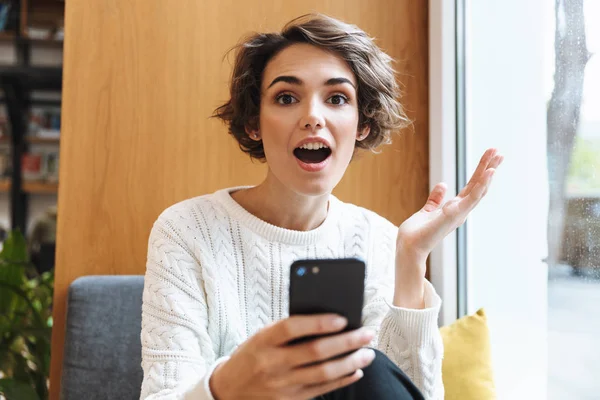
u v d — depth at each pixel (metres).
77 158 1.41
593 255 1.08
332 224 1.07
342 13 1.50
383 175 1.51
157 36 1.44
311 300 0.57
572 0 1.13
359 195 1.50
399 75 1.52
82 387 1.23
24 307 1.64
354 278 0.57
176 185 1.44
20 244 1.58
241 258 1.01
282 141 0.92
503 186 1.35
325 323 0.56
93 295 1.28
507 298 1.34
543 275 1.24
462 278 1.45
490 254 1.39
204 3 1.46
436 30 1.47
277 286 1.01
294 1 1.49
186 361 0.86
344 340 0.58
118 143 1.42
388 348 0.91
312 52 0.94
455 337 1.25
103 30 1.42
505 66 1.33
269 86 0.95
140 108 1.43
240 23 1.47
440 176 1.47
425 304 0.90
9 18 3.58
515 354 1.31
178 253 0.96
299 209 1.02
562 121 1.17
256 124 1.06
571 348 1.14
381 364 0.77
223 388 0.61
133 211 1.43
